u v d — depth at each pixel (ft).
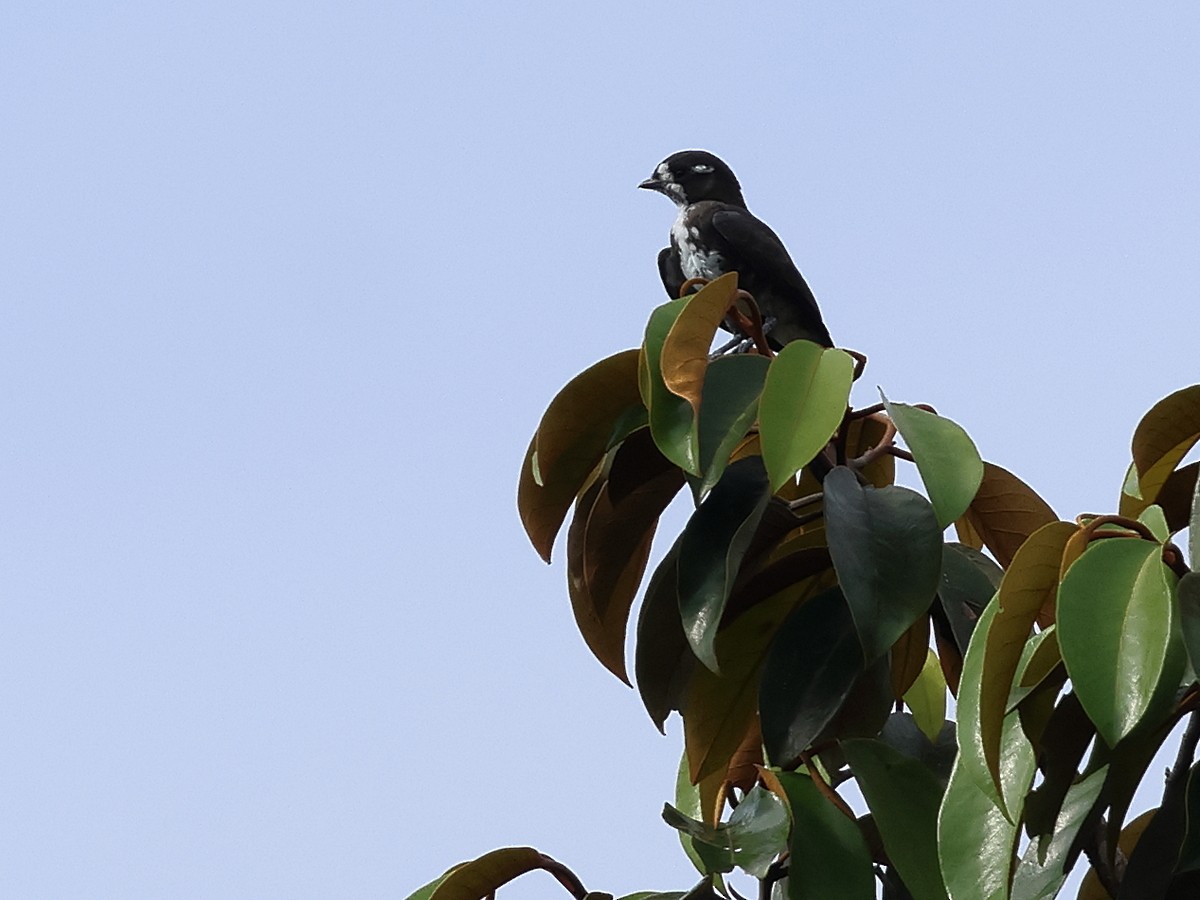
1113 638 12.27
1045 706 13.48
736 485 15.74
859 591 14.37
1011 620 13.05
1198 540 13.16
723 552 15.30
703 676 16.74
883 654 15.52
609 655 17.69
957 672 17.11
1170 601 12.25
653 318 15.29
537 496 16.96
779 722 15.56
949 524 14.52
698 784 17.51
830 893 14.48
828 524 14.65
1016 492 17.57
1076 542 12.96
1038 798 14.06
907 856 14.43
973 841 13.15
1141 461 16.52
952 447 15.02
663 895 15.29
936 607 16.40
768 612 16.97
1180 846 14.21
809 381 14.70
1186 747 14.70
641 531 17.39
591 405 16.34
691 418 14.82
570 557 17.47
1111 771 14.28
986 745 12.73
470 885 16.15
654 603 16.34
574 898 16.12
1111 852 15.03
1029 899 14.14
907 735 17.88
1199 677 12.12
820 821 14.97
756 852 14.69
